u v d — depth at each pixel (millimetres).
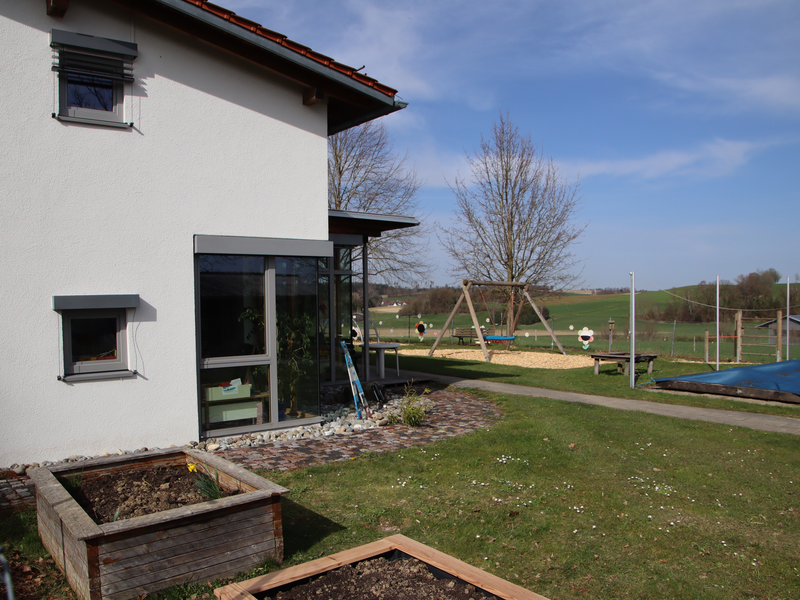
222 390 7227
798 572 3832
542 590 3561
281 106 7703
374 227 11805
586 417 8797
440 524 4547
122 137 6445
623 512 4871
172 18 6648
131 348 6469
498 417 8891
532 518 4707
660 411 9422
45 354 5953
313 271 8133
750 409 9516
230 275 7312
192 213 6934
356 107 8727
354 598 2787
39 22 5973
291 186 7789
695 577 3752
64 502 3496
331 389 10984
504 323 31344
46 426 5949
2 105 5758
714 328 29500
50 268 5988
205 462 4398
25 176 5863
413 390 11016
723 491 5418
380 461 6270
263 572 3514
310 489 5359
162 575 3191
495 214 24953
